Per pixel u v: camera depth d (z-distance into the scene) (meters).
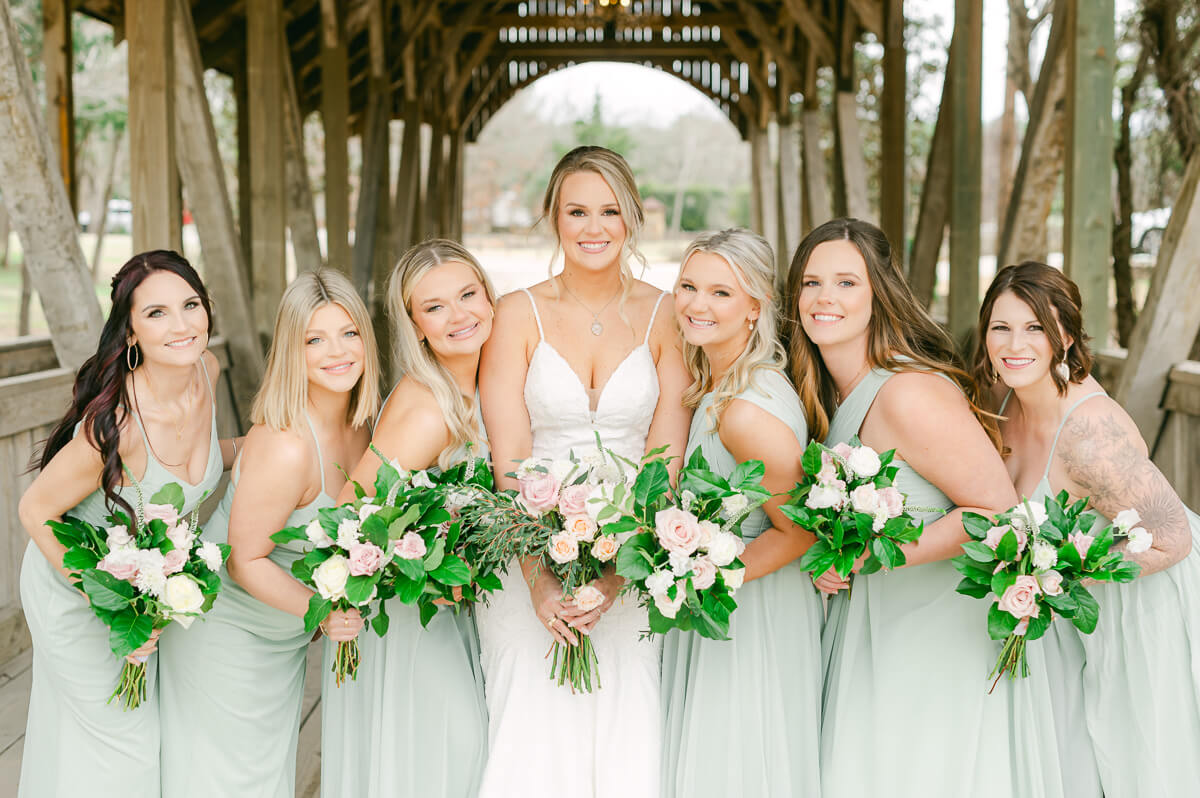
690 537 1.67
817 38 9.06
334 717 2.00
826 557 1.75
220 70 8.68
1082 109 4.02
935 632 1.91
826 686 2.04
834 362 1.98
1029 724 1.88
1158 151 8.00
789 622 1.98
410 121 10.38
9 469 3.23
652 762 1.96
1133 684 1.94
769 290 1.91
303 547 1.98
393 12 10.30
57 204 3.31
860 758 1.94
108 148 19.47
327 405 1.95
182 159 4.65
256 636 1.97
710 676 1.94
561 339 2.13
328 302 1.86
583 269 2.11
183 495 1.78
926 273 5.98
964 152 5.48
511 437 2.11
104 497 1.90
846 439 1.96
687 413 2.16
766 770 1.93
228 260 4.80
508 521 1.81
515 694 1.98
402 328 1.96
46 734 1.95
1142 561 1.87
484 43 12.52
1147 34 6.62
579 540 1.73
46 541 1.85
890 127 7.18
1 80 3.10
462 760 1.96
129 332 1.87
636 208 2.10
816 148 11.12
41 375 3.34
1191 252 3.37
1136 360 3.56
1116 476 1.87
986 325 1.98
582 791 1.98
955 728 1.89
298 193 7.39
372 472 1.93
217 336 4.89
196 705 1.93
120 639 1.69
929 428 1.83
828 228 1.93
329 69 7.39
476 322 1.96
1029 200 5.07
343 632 1.79
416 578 1.68
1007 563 1.75
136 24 3.98
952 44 5.53
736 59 13.92
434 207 12.38
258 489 1.83
